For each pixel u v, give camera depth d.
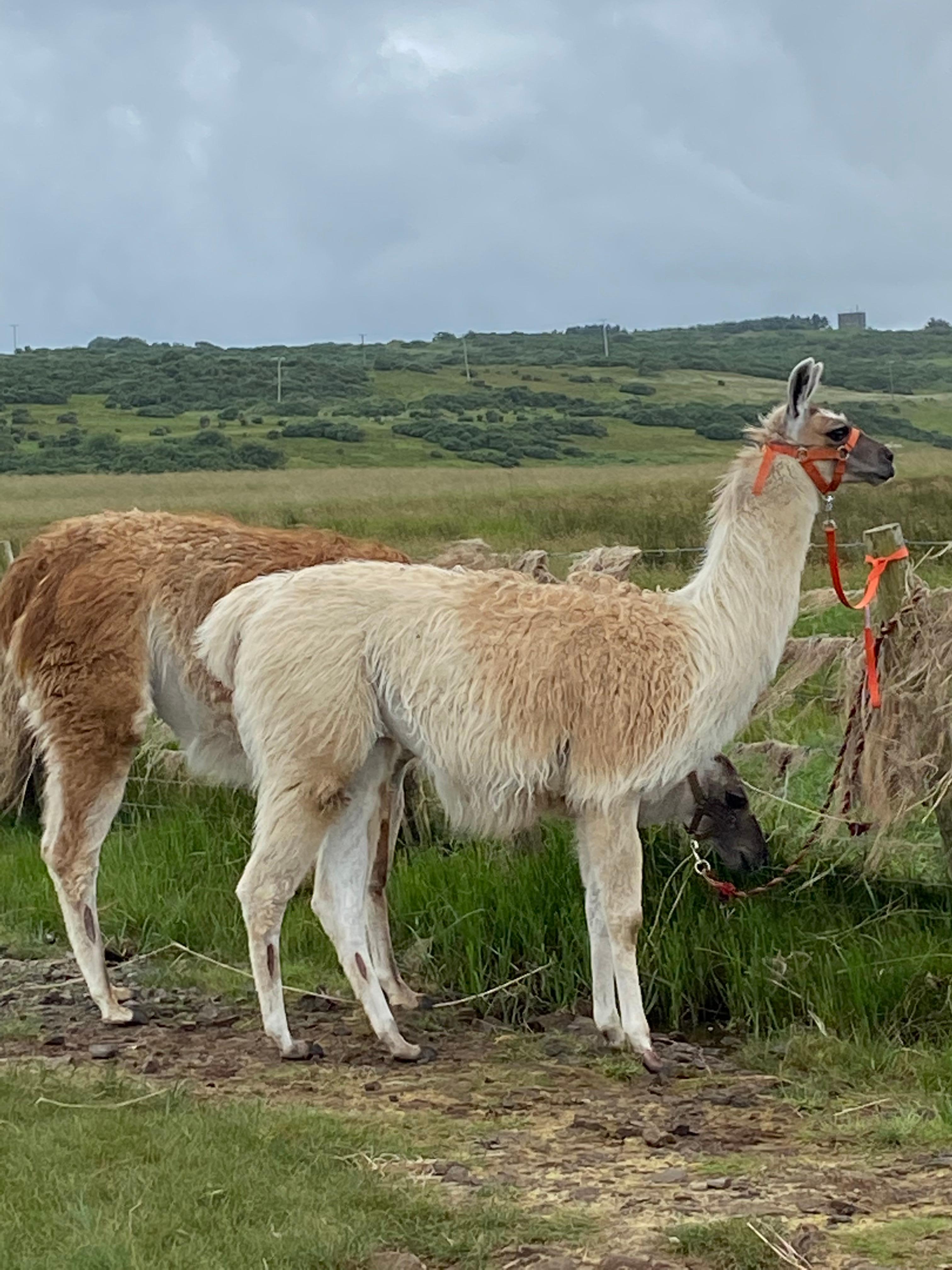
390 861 6.87
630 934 5.85
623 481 46.88
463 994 6.95
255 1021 6.57
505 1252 3.92
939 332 172.12
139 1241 3.88
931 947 6.50
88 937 6.62
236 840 8.70
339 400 110.69
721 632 5.90
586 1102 5.43
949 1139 4.87
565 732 5.75
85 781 6.72
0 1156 4.53
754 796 7.77
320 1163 4.54
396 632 5.83
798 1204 4.19
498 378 124.62
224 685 6.26
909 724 6.81
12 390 109.25
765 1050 6.04
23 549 7.12
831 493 6.13
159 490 55.84
